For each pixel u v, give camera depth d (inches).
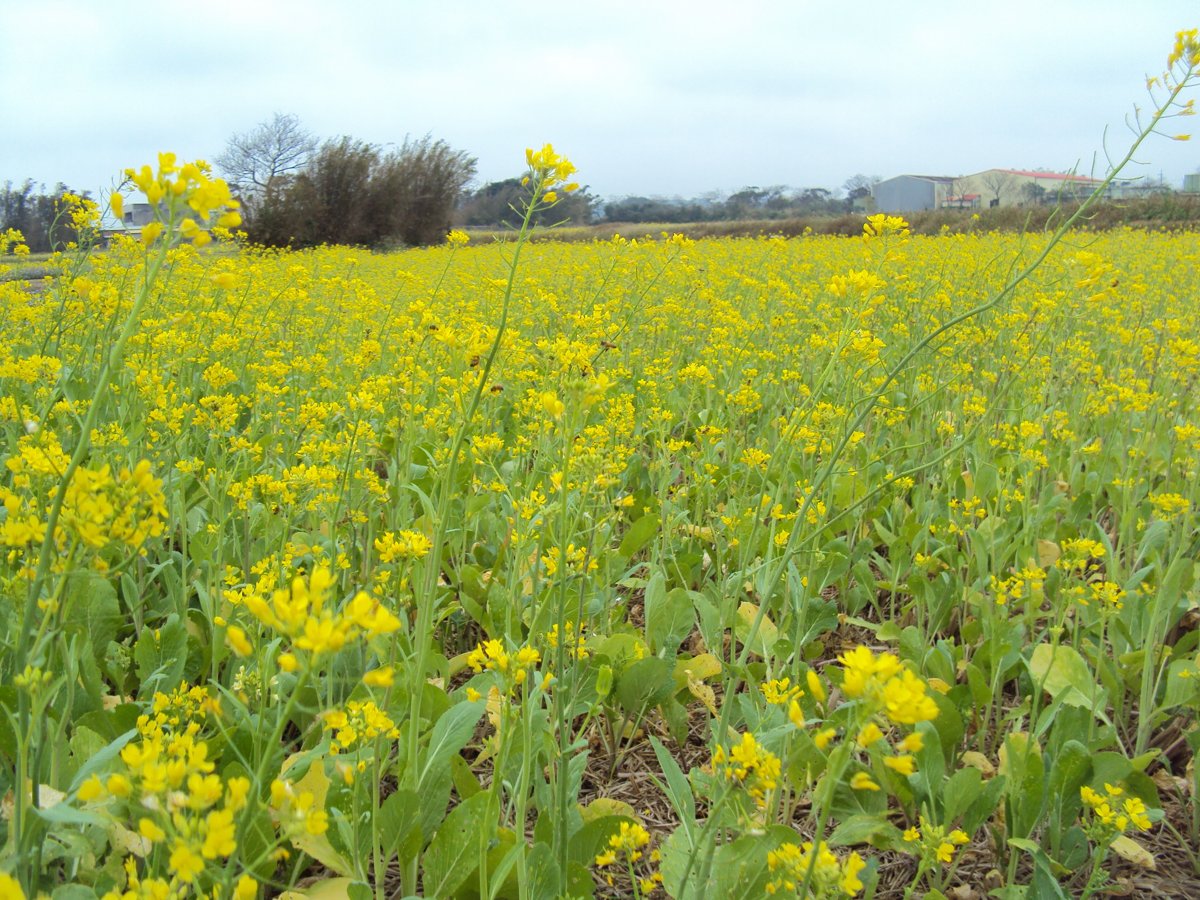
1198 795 84.3
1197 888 80.1
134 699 95.7
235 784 37.4
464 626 117.6
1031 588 100.8
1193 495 116.3
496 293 250.8
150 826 36.0
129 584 101.1
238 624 86.0
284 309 261.3
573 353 101.7
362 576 112.9
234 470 109.6
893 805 89.4
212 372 130.2
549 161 75.7
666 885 65.1
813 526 112.1
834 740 86.2
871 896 72.1
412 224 1082.7
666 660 89.5
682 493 127.9
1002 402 180.7
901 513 142.6
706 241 495.8
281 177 1011.9
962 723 87.6
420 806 70.5
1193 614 118.5
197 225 46.2
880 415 163.3
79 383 147.6
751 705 80.6
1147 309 278.7
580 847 69.4
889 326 237.3
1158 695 103.7
